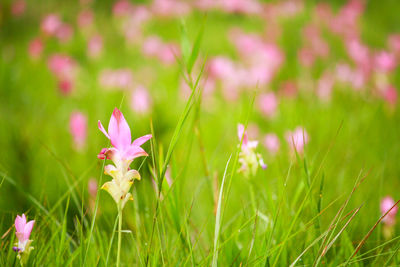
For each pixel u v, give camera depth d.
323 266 2.63
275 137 4.03
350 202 2.91
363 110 5.49
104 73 6.70
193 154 4.14
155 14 11.22
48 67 6.99
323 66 8.80
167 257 2.61
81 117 3.94
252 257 2.64
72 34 9.79
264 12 12.58
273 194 2.84
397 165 3.82
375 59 7.59
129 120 4.68
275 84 7.77
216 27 11.33
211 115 6.14
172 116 5.09
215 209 2.73
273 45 8.05
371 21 13.27
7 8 10.39
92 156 3.88
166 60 7.82
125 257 2.76
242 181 3.11
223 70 6.73
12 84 6.55
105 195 2.98
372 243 2.78
